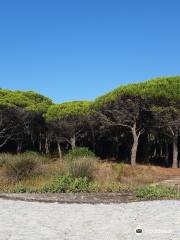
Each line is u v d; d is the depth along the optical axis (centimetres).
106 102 4056
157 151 5984
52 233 985
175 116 3909
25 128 5197
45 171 2155
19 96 5062
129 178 2381
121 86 4012
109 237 948
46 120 4931
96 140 5725
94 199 1639
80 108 4722
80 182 1911
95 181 2045
